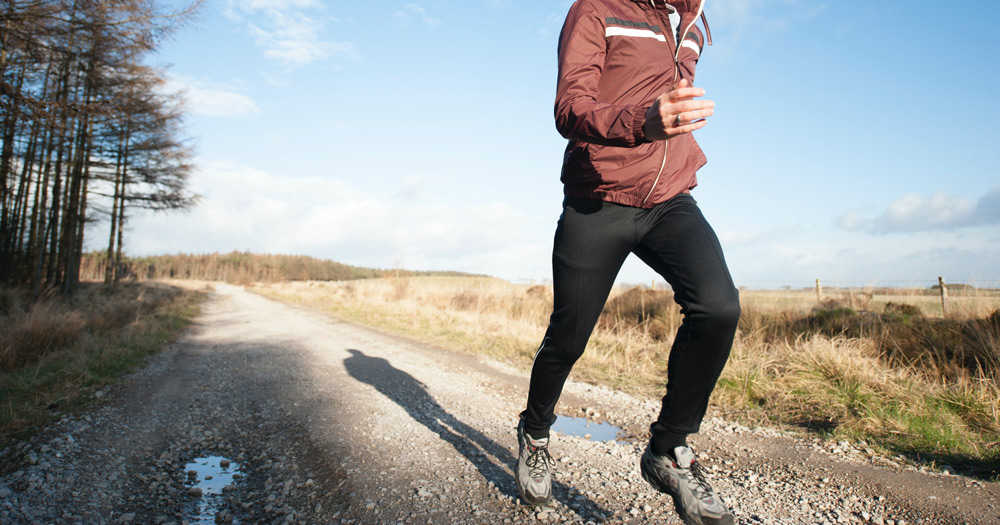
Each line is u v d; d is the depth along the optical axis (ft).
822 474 8.64
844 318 22.63
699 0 5.46
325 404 13.28
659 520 6.60
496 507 7.00
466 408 12.97
